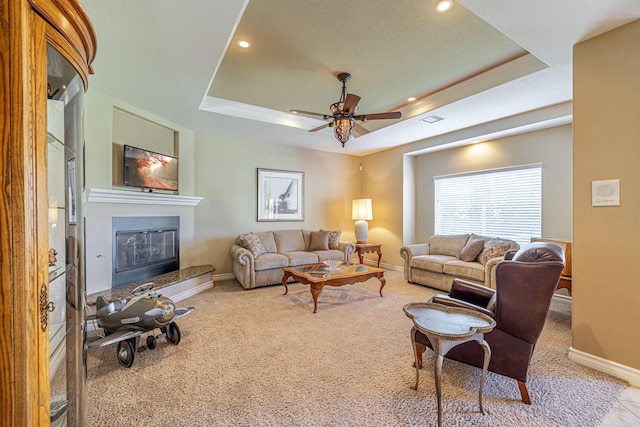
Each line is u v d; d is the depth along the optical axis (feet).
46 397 2.95
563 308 11.76
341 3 6.82
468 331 5.10
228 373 7.02
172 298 12.31
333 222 21.40
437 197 18.39
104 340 6.93
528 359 5.84
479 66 9.95
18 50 2.62
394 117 10.03
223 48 7.68
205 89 10.25
